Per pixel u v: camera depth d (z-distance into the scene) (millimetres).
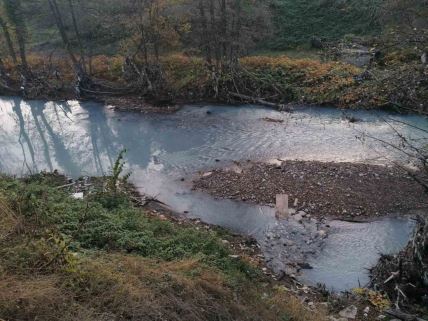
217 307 9422
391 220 15805
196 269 10602
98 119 25766
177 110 26344
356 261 14211
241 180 18766
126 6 29031
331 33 29797
